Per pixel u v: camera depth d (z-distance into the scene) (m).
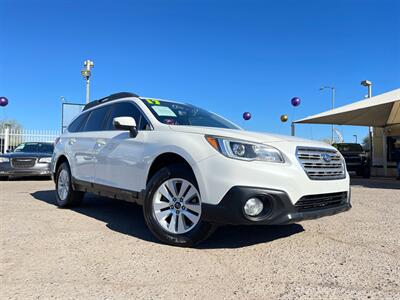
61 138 6.47
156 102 4.85
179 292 2.63
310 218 3.56
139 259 3.33
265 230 4.50
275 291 2.66
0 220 4.91
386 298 2.55
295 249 3.69
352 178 16.31
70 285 2.73
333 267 3.17
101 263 3.21
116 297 2.53
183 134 3.85
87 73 17.23
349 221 5.10
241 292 2.64
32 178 12.66
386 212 5.89
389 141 19.45
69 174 5.89
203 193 3.47
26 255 3.40
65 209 5.91
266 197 3.33
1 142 19.73
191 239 3.62
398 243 3.96
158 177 3.88
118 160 4.62
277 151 3.51
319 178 3.69
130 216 5.34
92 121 5.75
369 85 19.02
